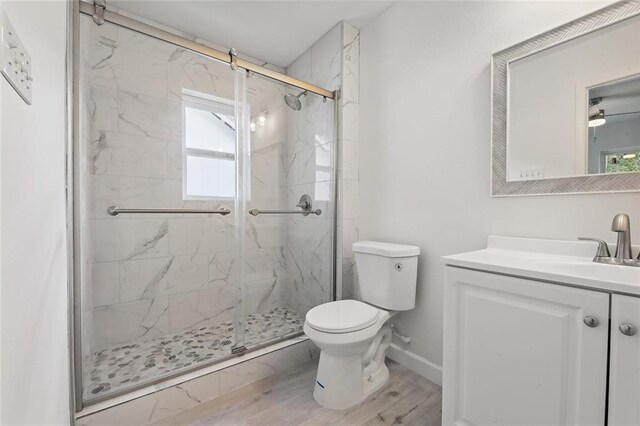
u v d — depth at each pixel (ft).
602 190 3.44
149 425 4.19
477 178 4.67
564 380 2.52
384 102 6.28
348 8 6.18
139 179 5.90
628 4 3.27
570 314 2.51
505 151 4.28
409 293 5.26
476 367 3.15
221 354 5.47
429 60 5.38
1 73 1.65
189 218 6.66
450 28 5.03
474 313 3.18
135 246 5.92
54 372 3.01
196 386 4.67
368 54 6.68
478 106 4.65
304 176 7.20
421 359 5.48
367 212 6.72
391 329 5.68
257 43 7.53
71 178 4.22
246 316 6.54
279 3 6.07
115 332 5.63
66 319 3.79
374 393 4.90
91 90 5.04
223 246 7.10
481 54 4.61
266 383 5.23
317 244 7.20
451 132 5.03
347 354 4.49
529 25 4.07
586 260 3.37
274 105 6.77
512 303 2.87
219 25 6.75
